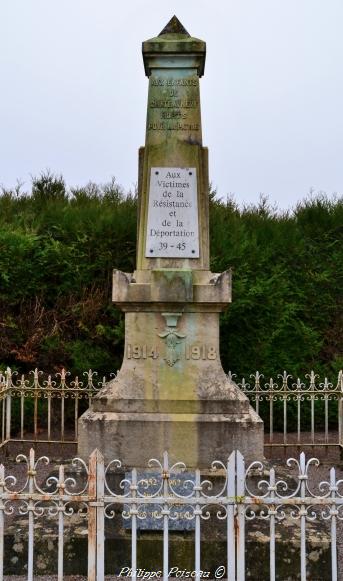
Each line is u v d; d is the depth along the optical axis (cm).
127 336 625
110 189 1395
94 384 1034
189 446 595
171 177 645
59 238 1112
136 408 611
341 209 1225
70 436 994
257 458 594
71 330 1067
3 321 1035
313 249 1158
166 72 650
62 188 1459
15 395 916
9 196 1355
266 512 543
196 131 647
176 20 662
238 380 1047
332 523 415
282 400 968
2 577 441
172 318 618
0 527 422
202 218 643
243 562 411
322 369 1080
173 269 630
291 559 484
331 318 1134
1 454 866
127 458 596
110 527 513
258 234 1166
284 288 1083
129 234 1093
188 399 611
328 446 910
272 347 1061
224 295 615
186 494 517
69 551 490
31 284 1059
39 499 417
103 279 1077
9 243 1054
